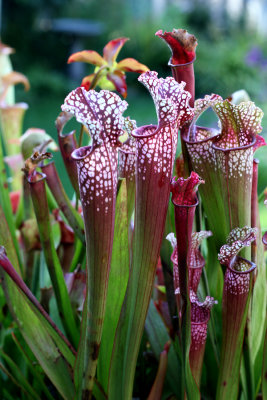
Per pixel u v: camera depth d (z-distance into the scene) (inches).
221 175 32.4
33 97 488.7
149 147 29.6
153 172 29.9
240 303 33.0
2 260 32.4
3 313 45.1
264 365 34.0
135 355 33.9
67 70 594.2
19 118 58.6
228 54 417.7
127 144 35.0
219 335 38.8
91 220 30.1
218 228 34.2
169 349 38.9
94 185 29.6
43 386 39.4
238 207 32.6
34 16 581.6
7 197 43.8
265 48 470.9
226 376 34.8
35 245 44.5
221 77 398.3
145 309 32.7
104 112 29.3
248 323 35.1
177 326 36.6
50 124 348.5
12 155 59.7
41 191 35.3
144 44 490.0
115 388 34.9
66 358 35.5
